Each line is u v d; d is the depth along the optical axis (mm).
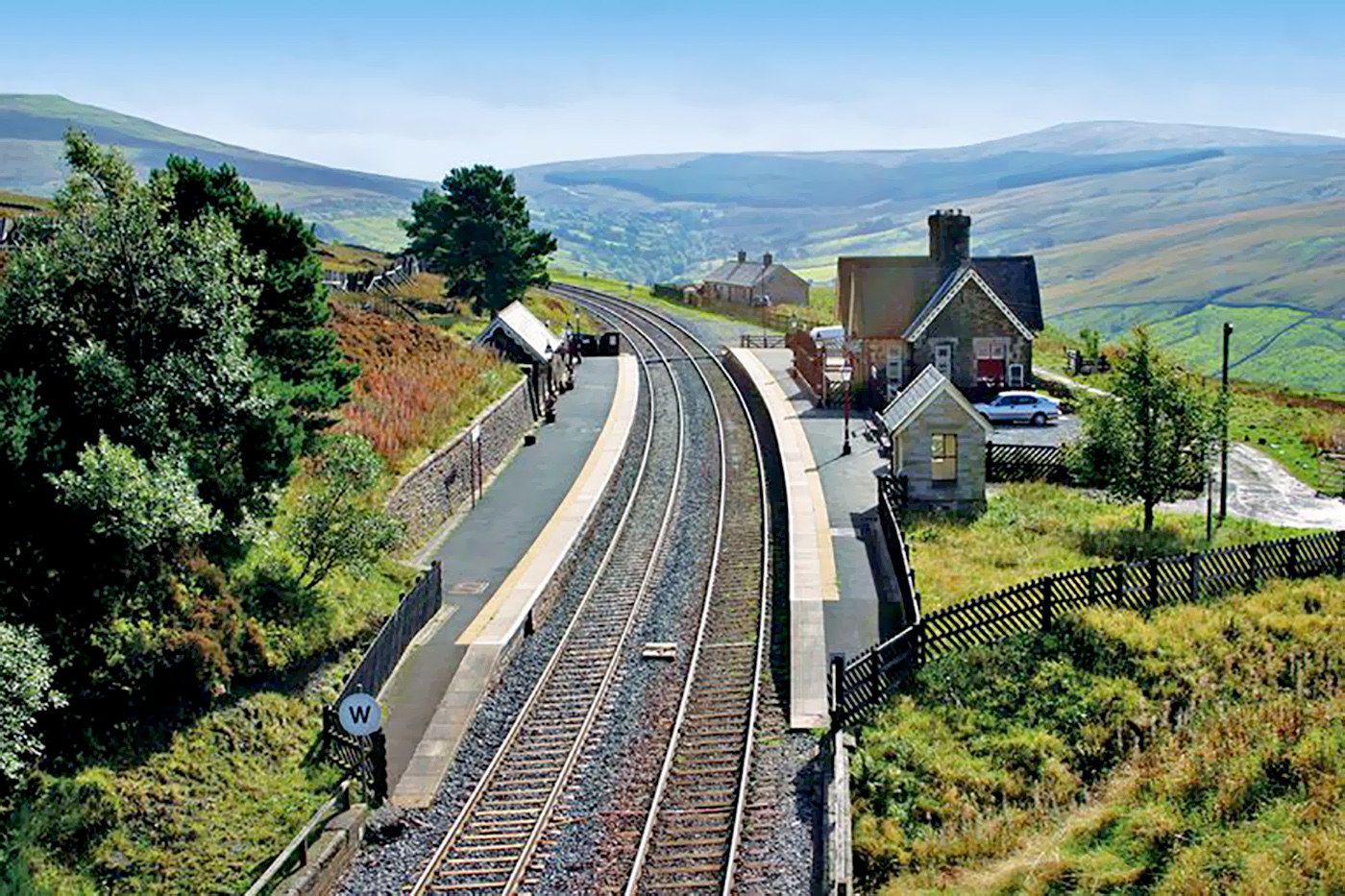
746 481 46875
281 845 20875
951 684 24641
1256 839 16938
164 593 24375
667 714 25422
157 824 20656
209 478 26875
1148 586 27719
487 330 58625
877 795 21078
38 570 22984
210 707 23484
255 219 33375
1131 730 22297
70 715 21484
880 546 36188
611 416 59281
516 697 26969
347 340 50188
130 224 25984
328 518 28078
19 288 25031
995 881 17594
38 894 18375
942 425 39125
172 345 26766
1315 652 24438
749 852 19531
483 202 77875
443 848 20281
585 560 38094
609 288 131375
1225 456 37281
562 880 19141
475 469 43219
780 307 107938
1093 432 36375
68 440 24828
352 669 26656
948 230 59469
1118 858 17484
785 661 28125
